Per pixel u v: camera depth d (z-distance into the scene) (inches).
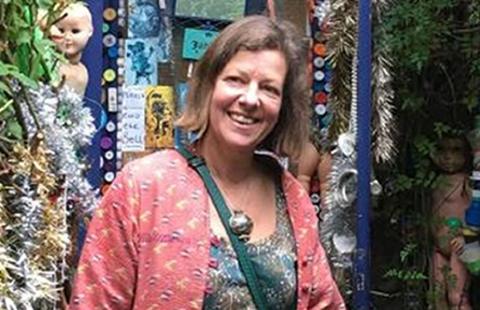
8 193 91.0
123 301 77.2
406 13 155.2
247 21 79.6
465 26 162.2
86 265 77.2
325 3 151.9
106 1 156.5
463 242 167.2
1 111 92.6
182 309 75.2
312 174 159.0
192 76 81.0
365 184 130.4
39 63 99.3
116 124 157.5
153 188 77.4
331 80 145.9
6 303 85.0
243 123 78.8
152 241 76.2
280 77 79.5
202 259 75.9
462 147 169.9
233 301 76.4
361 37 130.0
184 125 80.7
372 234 176.4
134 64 157.9
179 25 159.8
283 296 78.3
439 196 170.7
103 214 77.7
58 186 97.6
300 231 81.4
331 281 83.0
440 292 169.2
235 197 80.4
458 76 169.8
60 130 98.6
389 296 175.8
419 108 169.5
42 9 105.7
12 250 90.3
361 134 130.3
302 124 83.8
